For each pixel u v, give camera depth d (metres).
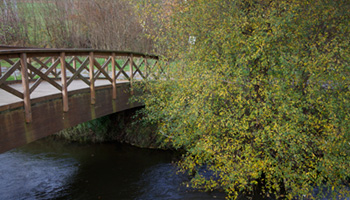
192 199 5.84
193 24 5.77
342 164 4.61
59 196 5.99
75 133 9.79
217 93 4.75
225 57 5.12
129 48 16.11
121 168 7.46
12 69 3.76
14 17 18.00
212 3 5.46
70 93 4.97
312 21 5.02
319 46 4.93
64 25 18.56
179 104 5.37
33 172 7.13
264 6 5.23
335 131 4.39
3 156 8.20
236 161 5.20
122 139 9.50
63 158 8.11
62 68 4.71
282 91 4.55
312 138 4.73
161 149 8.78
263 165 4.66
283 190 6.00
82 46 18.55
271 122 4.83
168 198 5.93
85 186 6.46
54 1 18.64
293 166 5.10
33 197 5.90
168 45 6.36
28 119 4.02
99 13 16.95
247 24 5.05
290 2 4.91
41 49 4.21
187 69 5.88
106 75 6.21
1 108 3.61
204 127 5.05
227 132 5.40
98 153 8.51
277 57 4.78
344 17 5.13
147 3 6.23
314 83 4.55
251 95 4.90
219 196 5.93
